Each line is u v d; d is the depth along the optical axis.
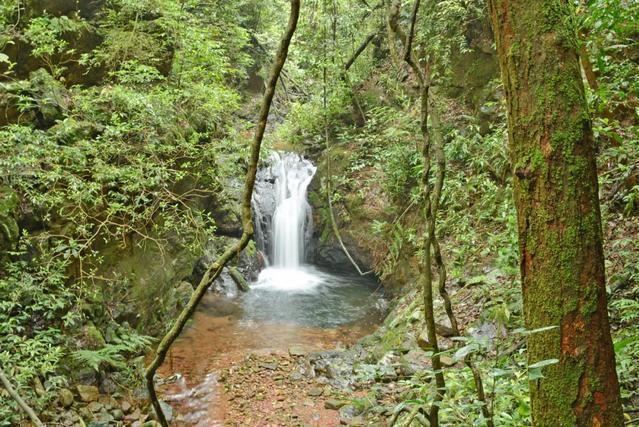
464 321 5.03
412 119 6.66
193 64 7.57
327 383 5.26
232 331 6.87
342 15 7.26
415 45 7.88
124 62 6.04
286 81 11.41
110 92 5.52
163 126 5.96
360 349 6.02
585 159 1.31
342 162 9.29
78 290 5.09
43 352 4.30
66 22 5.64
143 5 6.48
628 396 2.63
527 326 1.40
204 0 9.45
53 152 4.68
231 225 8.93
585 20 3.12
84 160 4.91
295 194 10.24
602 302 1.30
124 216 5.74
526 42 1.35
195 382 5.36
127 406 4.69
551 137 1.31
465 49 7.43
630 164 4.20
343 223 9.11
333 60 7.44
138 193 5.81
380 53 9.92
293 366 5.71
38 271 4.72
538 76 1.33
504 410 2.38
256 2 12.76
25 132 4.41
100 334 5.15
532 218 1.36
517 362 2.70
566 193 1.30
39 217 4.90
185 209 6.90
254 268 9.16
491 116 6.96
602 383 1.28
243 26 12.77
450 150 5.55
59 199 4.71
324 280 9.23
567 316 1.29
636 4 2.91
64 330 4.83
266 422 4.57
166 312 6.69
